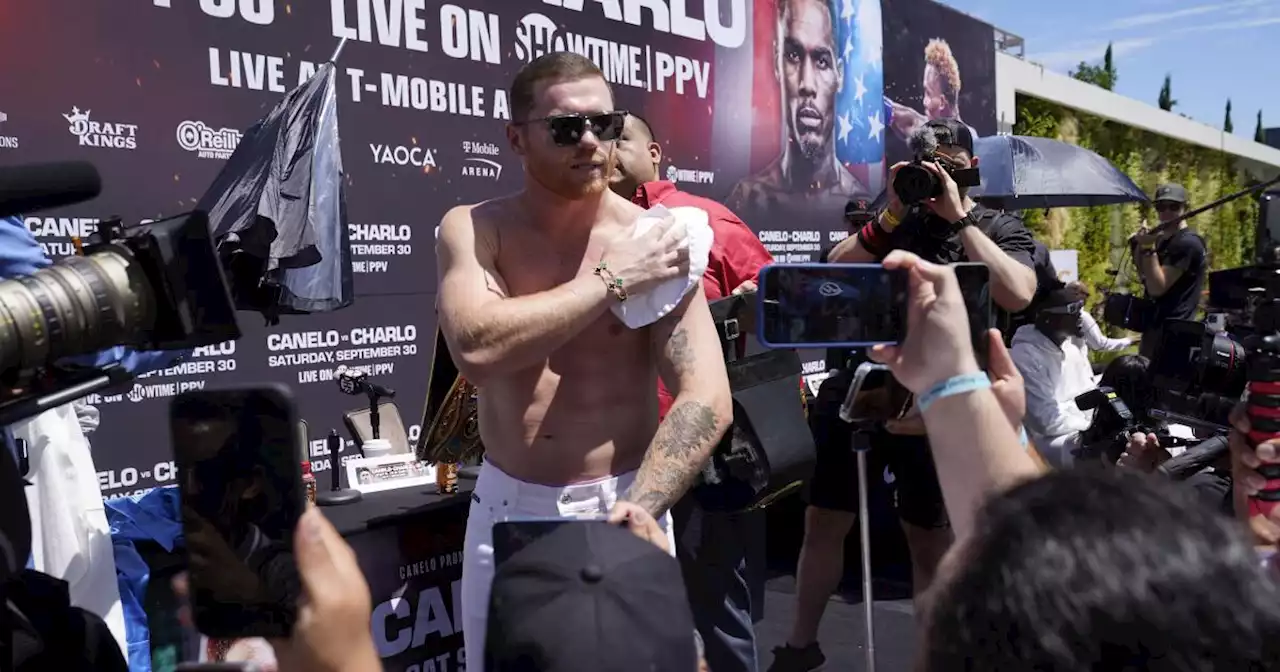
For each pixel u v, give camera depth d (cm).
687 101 504
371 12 365
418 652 263
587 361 182
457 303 171
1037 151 615
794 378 232
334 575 79
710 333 184
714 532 256
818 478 314
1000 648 64
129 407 306
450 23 392
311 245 253
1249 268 210
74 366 108
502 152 418
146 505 240
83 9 290
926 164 260
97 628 138
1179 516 66
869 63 636
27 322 93
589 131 174
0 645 123
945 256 273
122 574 226
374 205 369
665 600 88
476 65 403
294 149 256
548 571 88
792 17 573
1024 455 97
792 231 578
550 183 179
